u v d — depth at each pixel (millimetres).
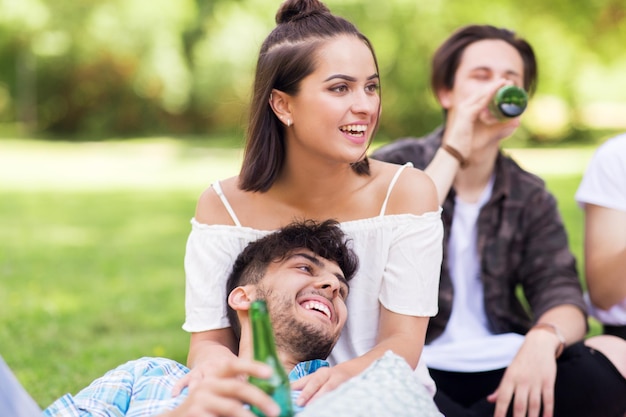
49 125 24438
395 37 19078
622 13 16922
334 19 2105
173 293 5656
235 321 2143
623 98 25781
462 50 2918
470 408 2463
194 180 13625
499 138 2697
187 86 22703
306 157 2129
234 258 2193
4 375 1481
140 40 22281
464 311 2727
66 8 22297
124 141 22047
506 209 2748
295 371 1943
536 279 2744
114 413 1893
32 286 5770
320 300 1977
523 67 2961
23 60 23688
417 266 2125
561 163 15062
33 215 9773
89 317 4871
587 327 2645
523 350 2422
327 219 2184
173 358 3973
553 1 16812
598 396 2398
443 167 2594
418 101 19875
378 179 2203
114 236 8297
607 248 2684
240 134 2379
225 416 1540
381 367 1688
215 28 22250
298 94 2051
